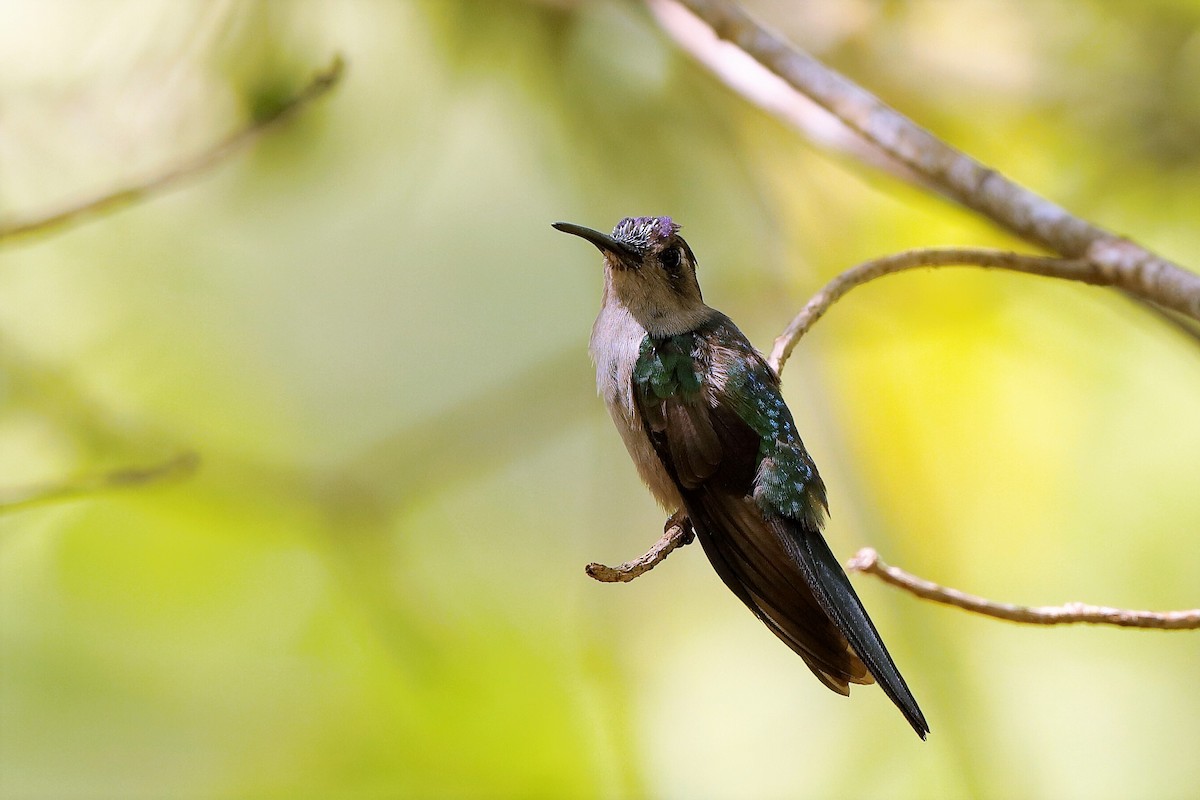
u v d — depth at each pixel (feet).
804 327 21.61
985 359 37.37
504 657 34.96
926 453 36.86
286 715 34.47
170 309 41.01
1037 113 37.27
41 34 33.30
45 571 35.09
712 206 37.88
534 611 38.04
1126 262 23.39
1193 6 36.60
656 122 36.99
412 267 44.01
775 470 22.52
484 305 44.09
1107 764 36.45
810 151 37.96
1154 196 37.11
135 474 27.61
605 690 32.14
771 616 22.24
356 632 35.17
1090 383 37.63
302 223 42.16
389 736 33.37
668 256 25.04
